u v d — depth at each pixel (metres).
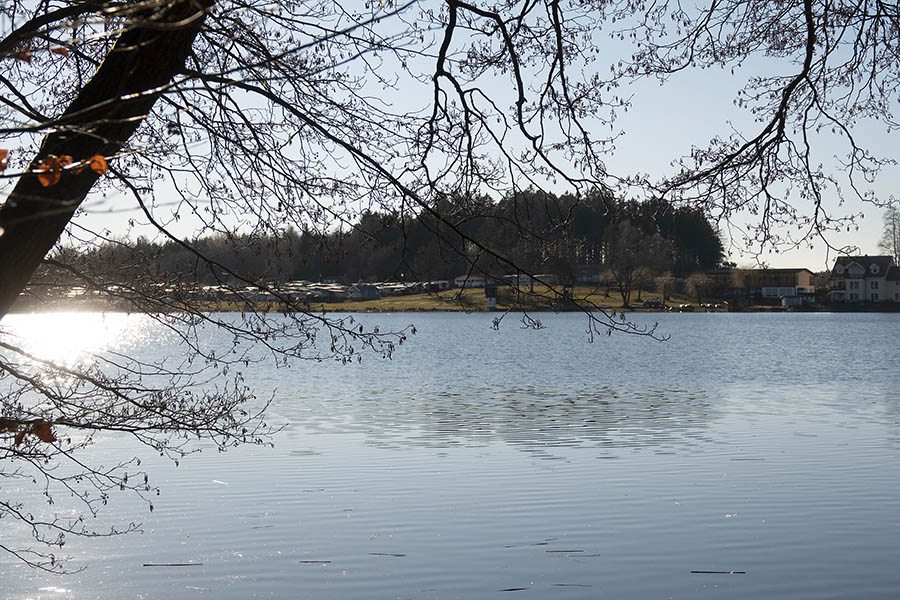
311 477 17.80
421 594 11.38
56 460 18.89
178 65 5.26
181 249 7.19
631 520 14.55
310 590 11.36
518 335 97.50
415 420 27.16
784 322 126.94
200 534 13.77
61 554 12.77
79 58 7.18
